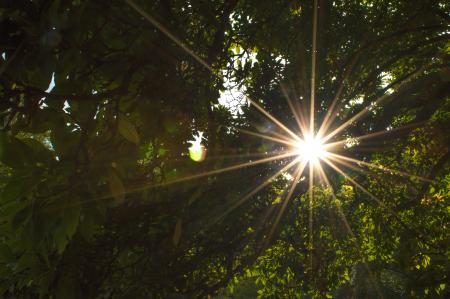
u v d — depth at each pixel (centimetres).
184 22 300
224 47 393
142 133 271
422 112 543
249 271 810
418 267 822
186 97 283
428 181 706
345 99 586
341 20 655
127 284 368
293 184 486
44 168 204
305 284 826
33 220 204
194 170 310
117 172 217
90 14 212
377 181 781
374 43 597
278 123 390
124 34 244
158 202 346
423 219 862
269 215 478
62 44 205
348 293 1666
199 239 422
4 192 201
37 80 205
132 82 265
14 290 294
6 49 199
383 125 562
